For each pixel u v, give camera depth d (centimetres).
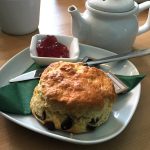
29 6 24
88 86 16
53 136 15
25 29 26
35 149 16
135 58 24
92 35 23
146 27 25
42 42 23
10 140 16
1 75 20
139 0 31
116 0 22
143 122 18
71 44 23
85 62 22
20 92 18
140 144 17
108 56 23
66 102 15
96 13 22
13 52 24
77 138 16
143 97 20
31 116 17
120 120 17
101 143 16
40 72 20
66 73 17
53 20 29
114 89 17
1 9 24
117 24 23
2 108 16
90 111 15
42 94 16
